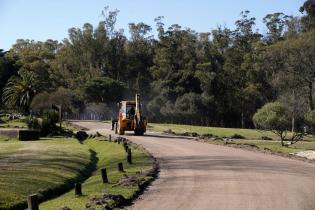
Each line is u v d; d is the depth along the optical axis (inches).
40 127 2032.5
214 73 3907.5
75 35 5349.4
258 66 3794.3
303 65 3314.5
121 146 1416.1
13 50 6043.3
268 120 1674.5
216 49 4333.2
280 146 1630.2
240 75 3976.4
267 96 3799.2
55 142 1673.2
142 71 5137.8
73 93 4330.7
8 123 2817.4
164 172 891.4
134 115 1959.9
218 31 4407.0
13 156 1156.5
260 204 592.1
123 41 5324.8
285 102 3034.0
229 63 4050.2
